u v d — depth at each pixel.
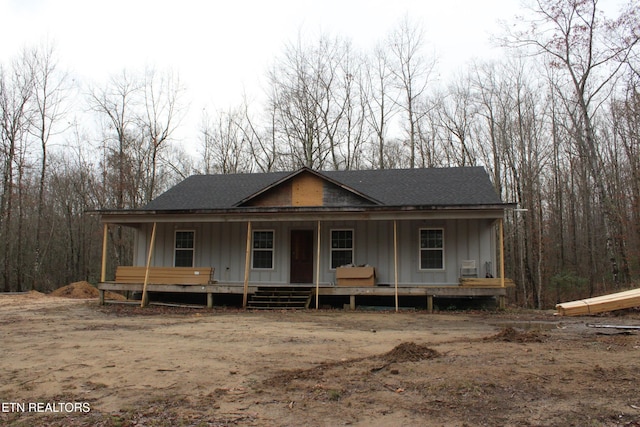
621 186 28.81
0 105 30.98
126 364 6.88
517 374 5.90
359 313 14.16
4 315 13.30
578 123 27.34
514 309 15.44
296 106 36.31
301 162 35.84
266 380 5.96
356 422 4.53
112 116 34.19
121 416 4.75
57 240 38.84
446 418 4.57
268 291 16.05
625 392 5.15
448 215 14.48
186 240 18.27
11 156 30.70
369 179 19.55
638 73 22.25
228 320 12.30
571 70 22.84
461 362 6.62
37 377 6.21
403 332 9.98
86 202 37.28
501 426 4.34
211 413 4.81
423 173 19.64
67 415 4.82
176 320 12.31
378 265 16.95
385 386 5.61
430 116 36.94
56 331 10.21
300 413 4.79
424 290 14.76
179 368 6.62
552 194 33.59
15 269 34.25
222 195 19.25
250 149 37.59
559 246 32.44
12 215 33.78
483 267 16.34
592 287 27.80
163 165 36.44
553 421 4.42
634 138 27.02
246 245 17.34
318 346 8.23
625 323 10.85
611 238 21.25
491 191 16.94
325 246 17.38
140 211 15.98
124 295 24.56
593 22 22.02
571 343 8.04
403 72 36.72
